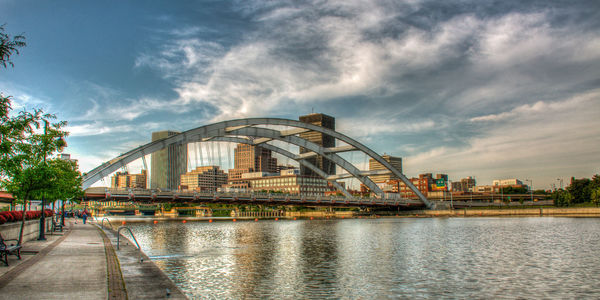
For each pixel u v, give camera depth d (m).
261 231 78.38
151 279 18.19
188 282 25.00
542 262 34.97
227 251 41.91
